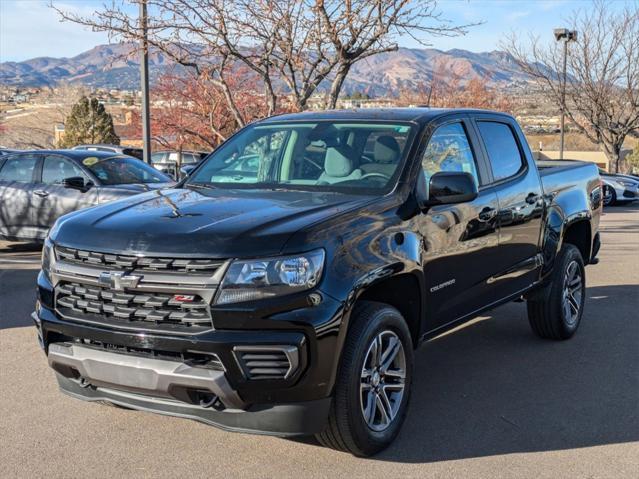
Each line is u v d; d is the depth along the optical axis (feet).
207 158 18.10
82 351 12.57
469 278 16.66
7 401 16.30
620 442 14.33
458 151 17.07
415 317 14.93
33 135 200.54
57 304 13.05
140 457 13.52
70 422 15.15
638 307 26.14
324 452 13.75
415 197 14.89
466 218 16.29
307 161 16.31
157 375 11.84
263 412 11.94
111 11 34.12
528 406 16.26
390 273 13.35
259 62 35.76
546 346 21.15
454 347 21.11
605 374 18.56
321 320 11.86
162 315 11.91
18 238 36.42
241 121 36.83
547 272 20.45
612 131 102.12
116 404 12.92
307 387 11.87
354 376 12.59
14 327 22.56
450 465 13.25
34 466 13.14
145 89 42.98
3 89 424.05
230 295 11.60
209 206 13.80
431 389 17.40
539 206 19.72
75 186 34.40
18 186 36.19
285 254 11.83
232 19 34.35
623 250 41.22
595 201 23.57
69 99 197.26
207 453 13.70
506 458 13.57
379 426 13.56
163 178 38.04
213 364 11.73
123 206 14.25
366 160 15.61
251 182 16.44
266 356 11.68
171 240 12.03
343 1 33.86
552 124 135.85
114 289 12.19
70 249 12.89
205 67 36.91
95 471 12.96
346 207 13.61
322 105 37.32
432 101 122.93
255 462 13.33
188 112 69.26
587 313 25.22
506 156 19.06
